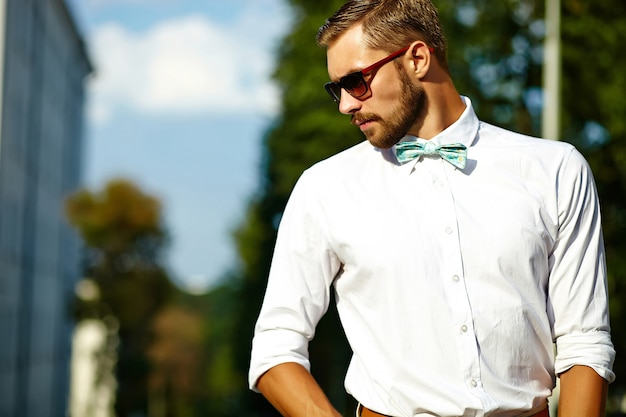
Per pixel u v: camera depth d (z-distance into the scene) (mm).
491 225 3137
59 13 47750
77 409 58906
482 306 3078
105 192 53312
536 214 3172
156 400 59719
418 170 3229
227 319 77812
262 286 44750
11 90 34125
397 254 3135
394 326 3115
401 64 3223
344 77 3217
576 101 22109
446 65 3338
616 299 20828
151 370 52719
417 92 3248
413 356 3092
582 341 3162
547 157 3254
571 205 3219
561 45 21891
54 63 47219
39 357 45719
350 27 3215
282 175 25203
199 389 75312
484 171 3227
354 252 3195
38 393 45438
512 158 3246
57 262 53281
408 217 3172
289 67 24141
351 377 3275
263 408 49000
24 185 38750
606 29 21797
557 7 17078
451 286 3092
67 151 54969
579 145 22250
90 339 68438
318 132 23609
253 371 3281
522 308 3090
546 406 3213
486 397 3035
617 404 20500
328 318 29672
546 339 3156
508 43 22203
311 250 3309
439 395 3053
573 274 3197
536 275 3143
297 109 24188
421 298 3094
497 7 21781
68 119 54781
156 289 52719
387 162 3283
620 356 20500
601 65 21891
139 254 53312
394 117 3217
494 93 22266
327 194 3287
